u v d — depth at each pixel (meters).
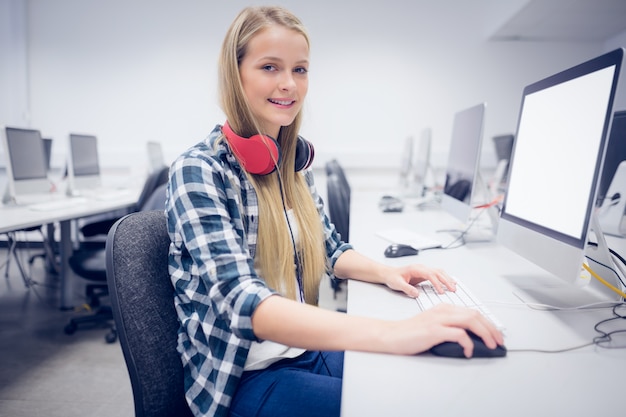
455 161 1.59
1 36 3.98
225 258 0.62
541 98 0.91
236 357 0.66
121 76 4.06
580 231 0.70
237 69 0.73
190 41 3.99
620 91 0.65
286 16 0.75
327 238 1.00
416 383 0.49
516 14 3.10
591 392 0.48
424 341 0.55
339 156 4.03
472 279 0.94
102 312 2.23
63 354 1.90
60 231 2.43
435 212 2.12
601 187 1.42
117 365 1.80
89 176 2.98
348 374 0.51
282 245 0.77
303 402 0.65
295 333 0.57
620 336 0.63
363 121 4.00
